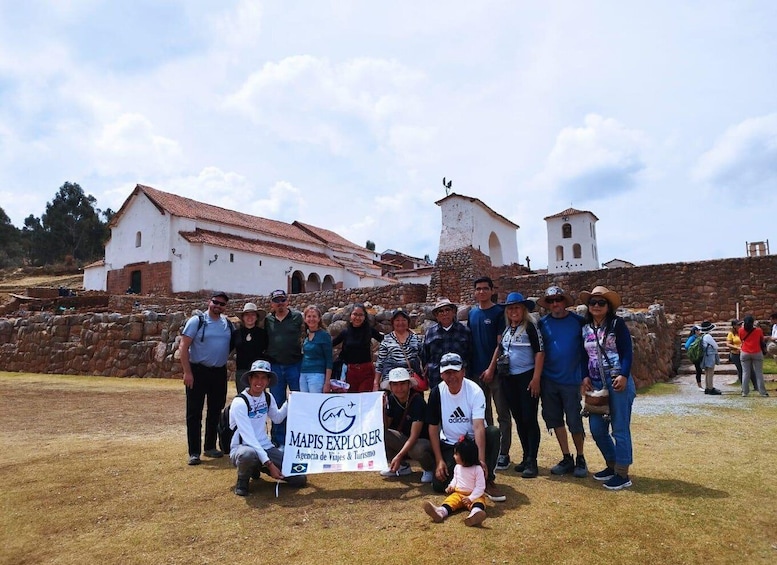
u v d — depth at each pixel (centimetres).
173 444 692
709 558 345
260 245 3822
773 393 1052
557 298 532
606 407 489
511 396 548
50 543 378
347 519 419
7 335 1895
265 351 656
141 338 1608
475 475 436
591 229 4141
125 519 422
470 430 484
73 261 7088
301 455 511
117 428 809
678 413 850
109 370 1619
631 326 1155
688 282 1773
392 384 533
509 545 363
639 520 403
